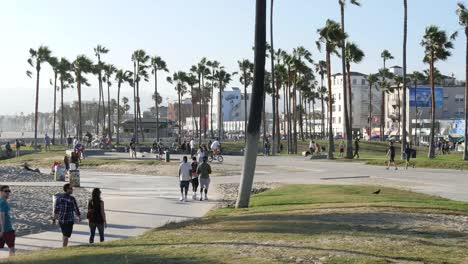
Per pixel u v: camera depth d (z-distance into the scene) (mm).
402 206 18719
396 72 157875
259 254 10219
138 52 114938
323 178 38031
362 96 169125
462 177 37750
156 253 10898
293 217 16125
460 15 54125
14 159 66438
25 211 23109
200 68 119375
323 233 12773
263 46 22203
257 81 22266
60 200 13820
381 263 9203
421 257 9805
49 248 14625
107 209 23469
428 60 59125
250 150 22438
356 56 63219
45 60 94875
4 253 14492
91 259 10688
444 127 124750
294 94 83625
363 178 37719
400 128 141250
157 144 72625
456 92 143750
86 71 101125
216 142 55344
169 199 27500
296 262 9398
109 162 55625
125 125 139875
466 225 14094
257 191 31188
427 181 34906
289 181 35969
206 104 192375
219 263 9461
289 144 80562
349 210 17641
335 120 173000
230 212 20547
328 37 59500
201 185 27109
